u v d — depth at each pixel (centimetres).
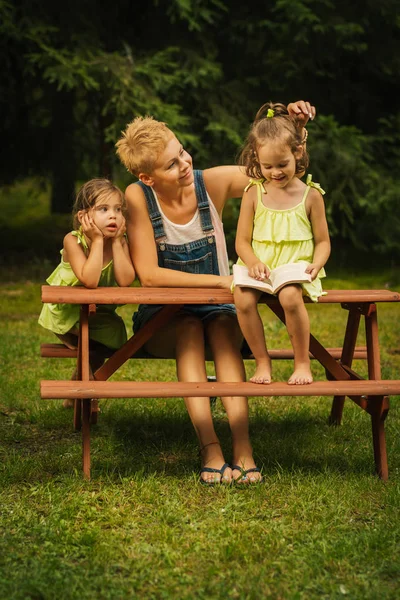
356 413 539
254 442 477
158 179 434
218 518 366
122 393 379
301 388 388
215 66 1213
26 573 312
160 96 1234
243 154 419
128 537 345
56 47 1191
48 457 443
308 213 415
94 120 1413
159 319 423
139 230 446
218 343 437
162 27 1259
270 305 420
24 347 734
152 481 405
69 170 1468
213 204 459
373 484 407
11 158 1421
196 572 318
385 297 416
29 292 1081
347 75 1327
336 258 1387
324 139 1230
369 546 338
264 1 1257
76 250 429
